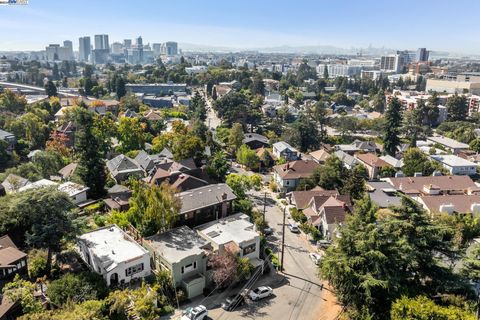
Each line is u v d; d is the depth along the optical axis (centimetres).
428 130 12319
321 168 6838
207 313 3519
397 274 3319
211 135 9656
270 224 5628
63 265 3956
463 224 4991
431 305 3014
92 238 4075
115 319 3162
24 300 3038
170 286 3747
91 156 5888
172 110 14175
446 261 3872
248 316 3559
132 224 4609
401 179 7056
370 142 10250
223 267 3825
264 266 4328
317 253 4784
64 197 3869
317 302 3812
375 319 3281
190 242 4178
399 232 3428
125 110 12925
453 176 7200
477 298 3366
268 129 12056
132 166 7094
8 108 11356
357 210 3716
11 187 5622
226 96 13638
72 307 2998
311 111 13300
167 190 4547
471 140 10888
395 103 9906
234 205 5350
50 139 8819
